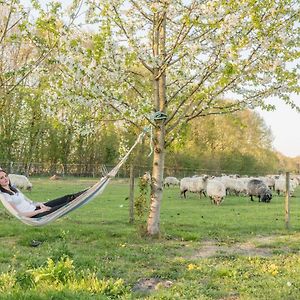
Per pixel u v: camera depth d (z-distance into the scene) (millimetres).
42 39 13398
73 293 7477
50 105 13664
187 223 17875
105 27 12859
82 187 38438
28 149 52000
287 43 13539
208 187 29062
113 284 8438
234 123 15906
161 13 13984
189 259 11227
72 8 12625
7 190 10180
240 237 14734
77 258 10305
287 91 14461
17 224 15992
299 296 8180
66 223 16844
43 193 31469
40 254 11281
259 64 13742
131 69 15188
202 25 12562
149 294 8367
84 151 59344
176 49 13055
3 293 7211
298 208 26516
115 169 10898
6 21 14125
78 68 12398
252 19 12359
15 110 45281
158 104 14633
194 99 14172
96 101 12969
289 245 13289
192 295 8195
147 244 13117
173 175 61812
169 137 15594
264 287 8734
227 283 9016
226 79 12516
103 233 14328
